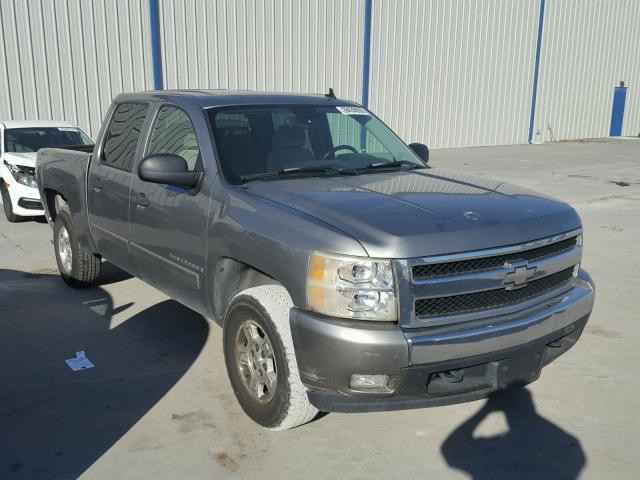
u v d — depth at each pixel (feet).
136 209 15.38
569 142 94.99
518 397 13.32
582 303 12.03
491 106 82.23
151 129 15.64
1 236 29.01
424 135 75.10
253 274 12.60
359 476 10.46
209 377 14.17
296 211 11.10
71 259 20.25
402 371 9.80
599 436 11.78
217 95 15.21
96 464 10.75
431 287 9.98
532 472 10.61
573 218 12.34
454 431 11.96
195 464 10.78
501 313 10.73
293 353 10.67
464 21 74.90
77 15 46.91
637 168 59.67
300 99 15.93
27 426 12.01
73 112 47.85
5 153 32.22
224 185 12.75
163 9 51.03
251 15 56.08
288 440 11.58
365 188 12.35
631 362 15.10
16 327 17.19
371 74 67.21
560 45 90.38
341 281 9.89
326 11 61.31
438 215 10.70
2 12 43.57
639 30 104.42
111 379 14.05
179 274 14.10
